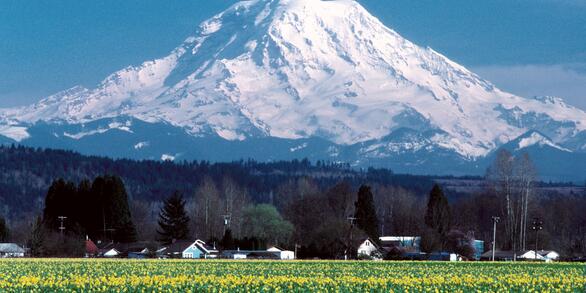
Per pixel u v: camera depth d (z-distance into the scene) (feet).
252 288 300.40
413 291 301.84
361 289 303.07
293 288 303.48
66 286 306.35
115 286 302.66
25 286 301.22
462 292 299.99
